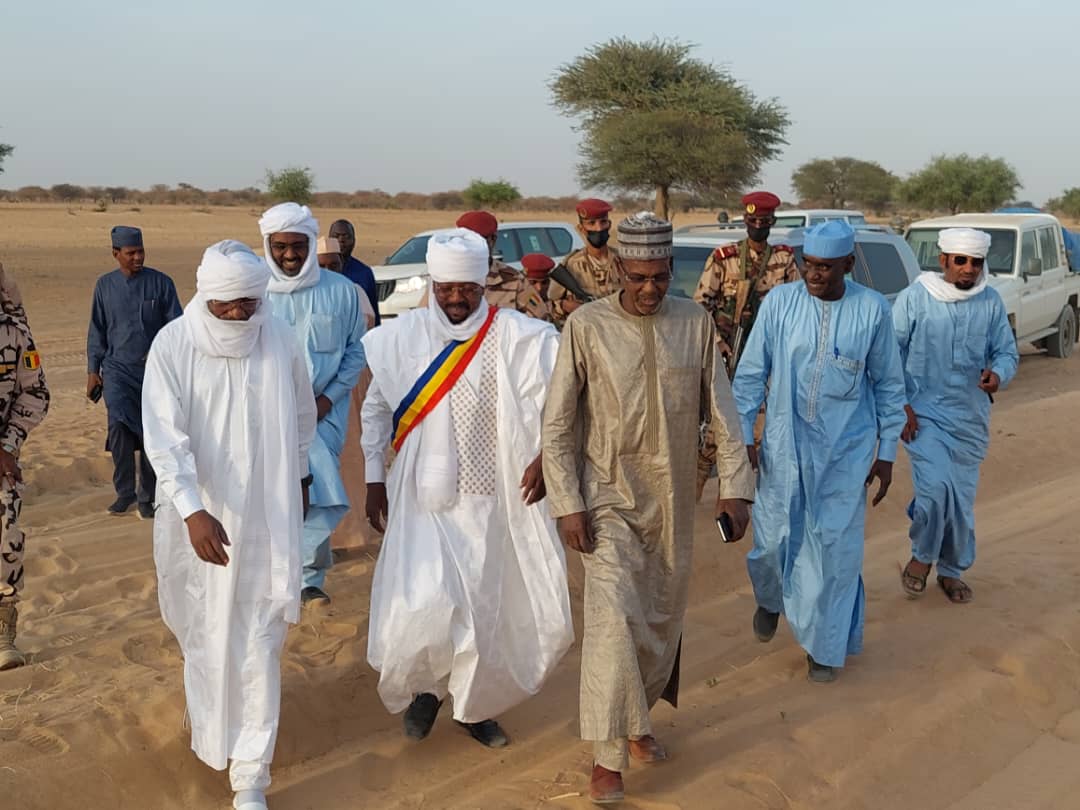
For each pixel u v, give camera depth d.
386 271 15.95
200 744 4.10
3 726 4.52
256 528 4.16
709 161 35.81
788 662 5.63
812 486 5.21
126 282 7.99
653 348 4.21
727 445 4.29
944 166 61.78
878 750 4.75
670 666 4.45
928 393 6.35
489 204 75.88
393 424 4.60
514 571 4.53
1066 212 73.38
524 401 4.48
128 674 5.14
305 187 72.00
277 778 4.50
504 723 4.98
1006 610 6.32
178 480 3.92
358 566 6.82
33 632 5.76
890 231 11.96
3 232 42.22
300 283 5.86
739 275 7.70
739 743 4.71
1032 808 4.40
